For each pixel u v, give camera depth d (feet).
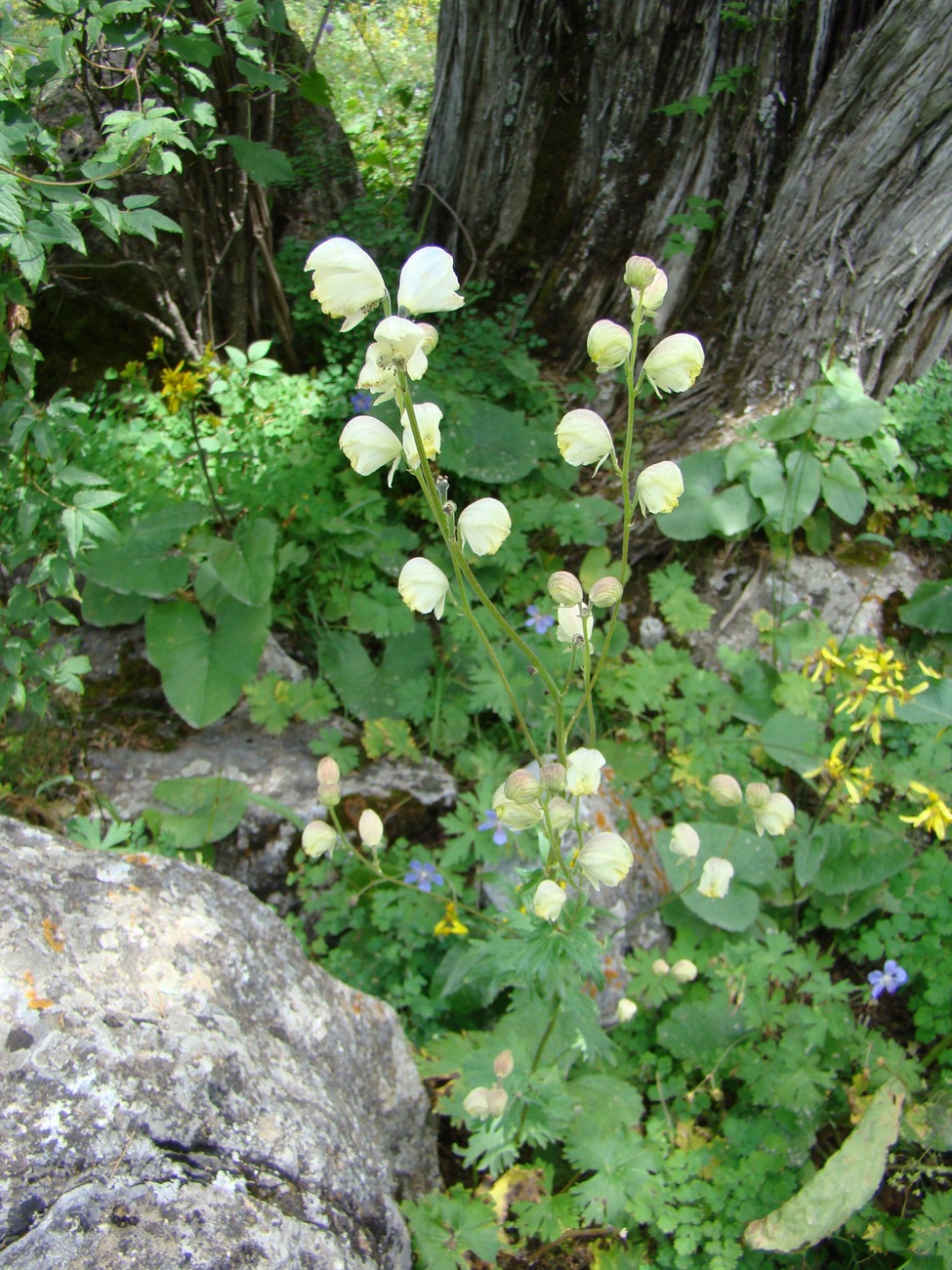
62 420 1.82
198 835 2.04
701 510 2.62
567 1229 1.54
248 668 2.27
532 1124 1.49
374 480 2.66
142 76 2.40
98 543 2.33
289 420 2.79
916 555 2.69
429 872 1.94
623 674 2.40
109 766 2.21
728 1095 1.82
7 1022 1.10
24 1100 1.06
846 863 2.05
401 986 1.90
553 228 3.20
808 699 2.35
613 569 2.60
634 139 3.01
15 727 2.20
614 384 3.04
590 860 1.16
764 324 2.80
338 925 1.97
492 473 2.66
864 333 2.73
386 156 3.78
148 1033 1.18
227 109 2.72
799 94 2.74
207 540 2.36
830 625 2.57
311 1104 1.29
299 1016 1.43
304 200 3.39
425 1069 1.66
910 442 2.73
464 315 3.14
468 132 3.24
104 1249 1.01
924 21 2.38
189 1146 1.12
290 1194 1.16
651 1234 1.58
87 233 2.96
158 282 2.90
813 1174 1.61
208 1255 1.04
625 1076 1.82
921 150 2.51
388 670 2.42
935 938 1.94
